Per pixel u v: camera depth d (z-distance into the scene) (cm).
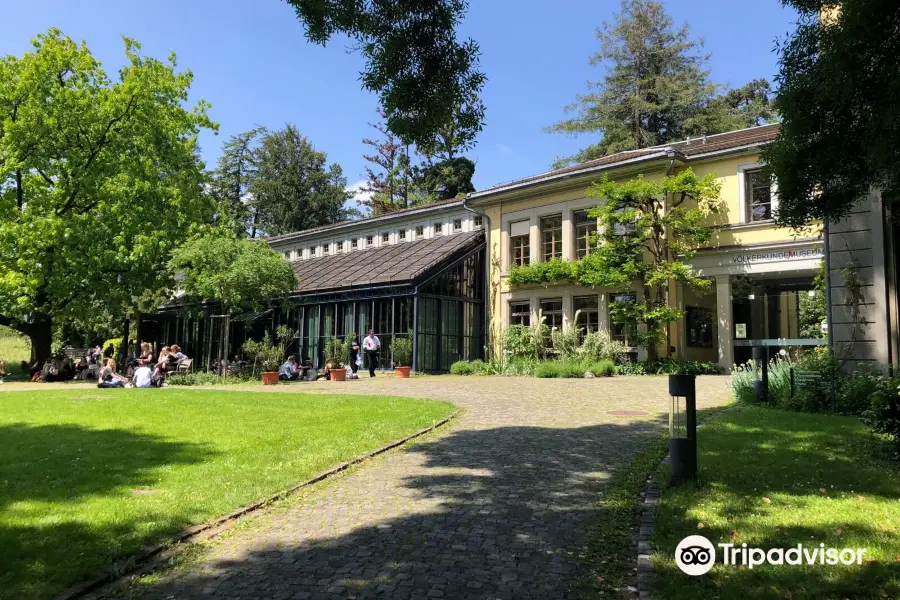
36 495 589
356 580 420
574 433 923
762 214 2017
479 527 523
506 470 712
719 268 2062
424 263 2578
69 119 2527
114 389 1678
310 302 2838
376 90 734
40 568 419
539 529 515
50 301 2603
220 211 3016
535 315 2525
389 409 1170
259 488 636
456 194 4809
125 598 400
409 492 637
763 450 723
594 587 402
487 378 2056
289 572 438
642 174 2227
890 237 1123
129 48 2769
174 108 2844
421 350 2436
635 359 2227
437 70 718
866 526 458
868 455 685
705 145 2255
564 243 2483
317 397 1391
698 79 4094
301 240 3944
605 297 2345
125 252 2464
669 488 596
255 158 5925
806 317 2467
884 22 561
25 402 1283
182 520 534
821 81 641
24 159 2495
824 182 670
